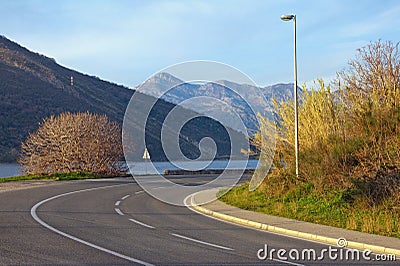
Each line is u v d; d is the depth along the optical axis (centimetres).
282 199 1886
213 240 1195
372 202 1560
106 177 3953
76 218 1533
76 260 920
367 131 1748
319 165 1827
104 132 4034
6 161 5312
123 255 975
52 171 3894
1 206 1809
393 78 1994
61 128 3906
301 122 2069
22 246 1045
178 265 898
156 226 1419
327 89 2047
